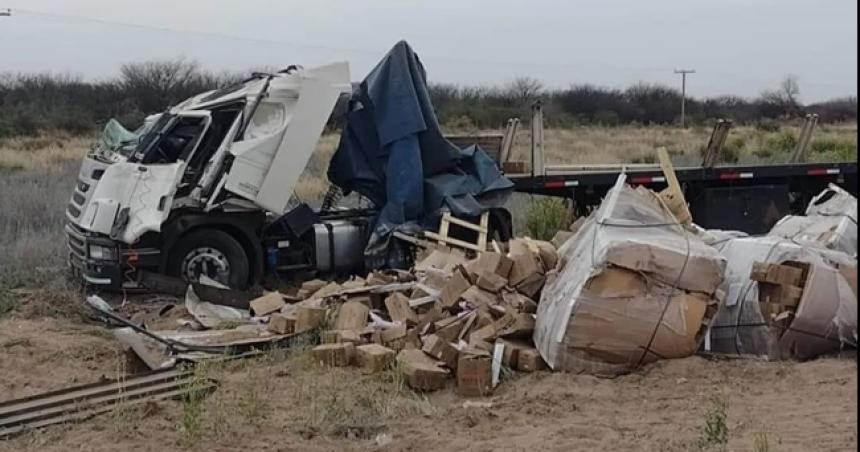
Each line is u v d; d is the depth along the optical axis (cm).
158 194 1310
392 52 1481
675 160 2861
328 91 1391
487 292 1059
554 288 984
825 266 970
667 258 923
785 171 1752
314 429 781
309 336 1078
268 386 916
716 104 7038
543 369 944
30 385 965
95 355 1077
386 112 1463
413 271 1281
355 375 955
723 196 1717
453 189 1459
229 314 1234
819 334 956
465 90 5856
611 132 5544
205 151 1362
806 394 829
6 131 5050
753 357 964
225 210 1372
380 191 1499
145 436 765
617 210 983
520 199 1995
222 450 732
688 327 927
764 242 1012
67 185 2447
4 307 1273
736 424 751
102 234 1322
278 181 1372
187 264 1349
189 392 847
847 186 1809
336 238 1454
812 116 2005
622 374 923
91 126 5222
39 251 1549
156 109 5275
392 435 769
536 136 1620
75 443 755
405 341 1024
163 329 1186
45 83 5750
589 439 734
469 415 812
